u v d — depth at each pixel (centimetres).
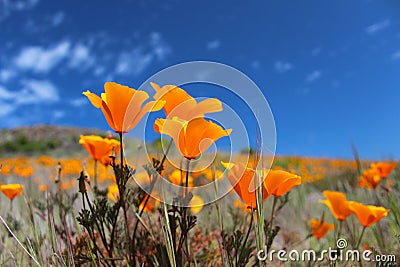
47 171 148
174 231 34
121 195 34
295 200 97
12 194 57
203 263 46
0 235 55
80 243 41
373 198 78
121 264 41
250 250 34
